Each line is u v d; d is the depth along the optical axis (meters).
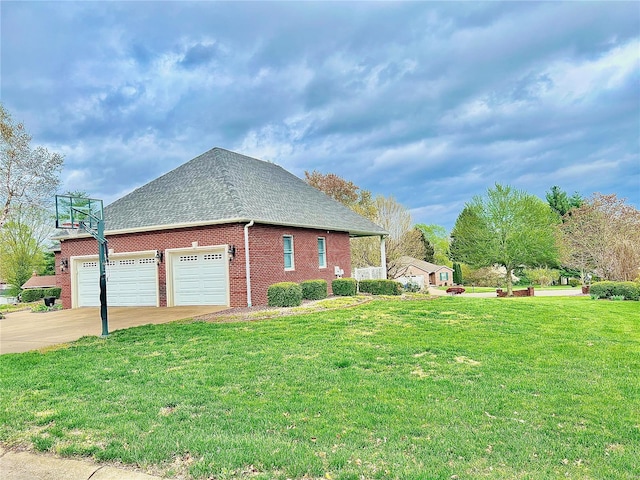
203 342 8.73
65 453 3.94
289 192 20.59
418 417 4.61
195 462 3.66
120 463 3.73
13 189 24.33
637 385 5.67
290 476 3.41
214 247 15.32
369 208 39.41
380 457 3.69
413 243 37.31
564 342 8.35
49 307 20.50
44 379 6.38
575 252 33.19
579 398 5.18
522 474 3.39
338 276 20.53
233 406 5.01
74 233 18.08
